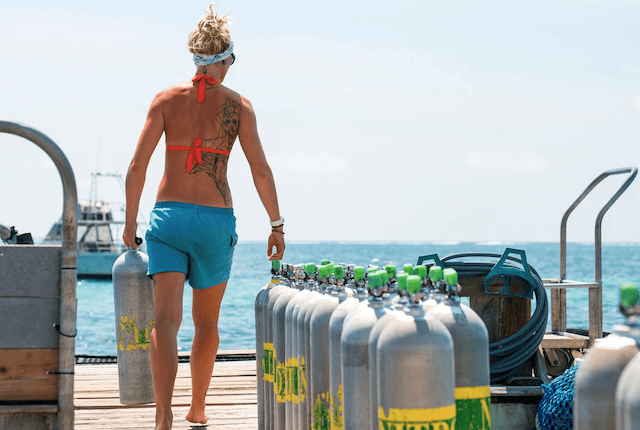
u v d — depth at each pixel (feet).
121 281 13.62
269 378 10.59
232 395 14.74
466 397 6.58
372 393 6.44
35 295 8.39
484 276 12.19
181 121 11.23
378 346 6.08
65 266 8.32
